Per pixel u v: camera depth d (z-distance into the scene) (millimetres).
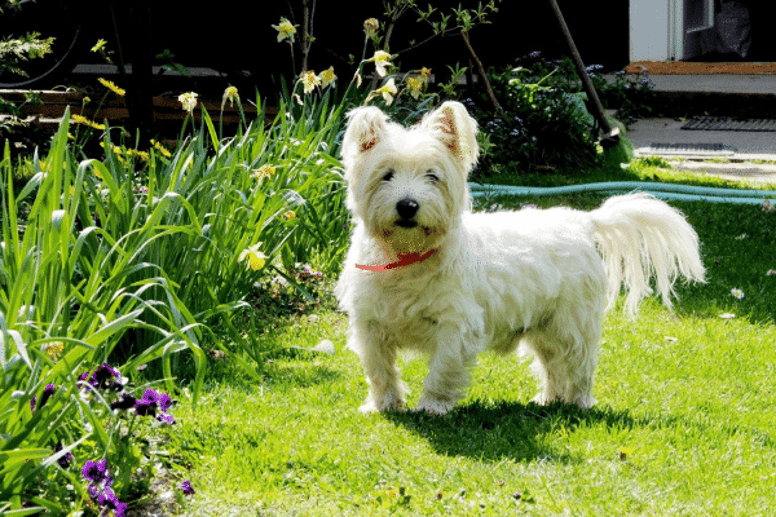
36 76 11727
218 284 4809
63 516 2783
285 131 6176
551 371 4438
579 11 15539
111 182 3924
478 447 3578
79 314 3184
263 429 3600
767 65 16312
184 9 11023
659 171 10320
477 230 4074
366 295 3938
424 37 11508
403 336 4012
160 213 3688
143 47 7562
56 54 11578
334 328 5293
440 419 3857
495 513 2984
